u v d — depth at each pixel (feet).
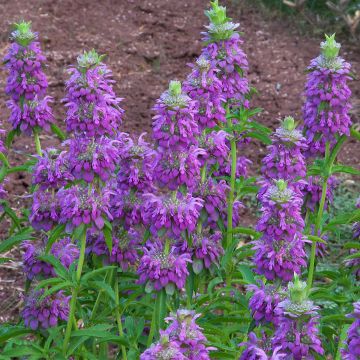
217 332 3.89
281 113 7.03
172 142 3.60
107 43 7.91
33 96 4.16
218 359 3.88
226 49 4.33
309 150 4.26
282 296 3.62
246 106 4.49
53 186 3.94
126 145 3.90
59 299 3.98
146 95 7.11
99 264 3.99
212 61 4.30
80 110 3.70
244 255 4.24
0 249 4.04
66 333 3.81
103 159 3.68
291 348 3.37
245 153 6.53
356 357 3.26
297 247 3.70
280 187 3.67
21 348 3.81
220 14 4.32
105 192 3.76
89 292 4.26
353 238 4.49
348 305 4.16
